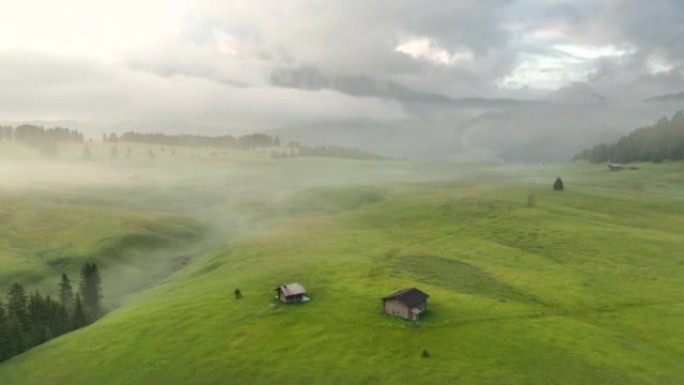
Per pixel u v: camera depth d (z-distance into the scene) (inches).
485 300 3794.3
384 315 3484.3
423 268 4921.3
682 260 5049.2
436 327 3253.0
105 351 3425.2
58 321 4539.9
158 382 2935.5
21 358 3631.9
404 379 2669.8
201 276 5482.3
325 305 3750.0
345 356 2938.0
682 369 2721.5
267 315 3641.7
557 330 3201.3
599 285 4279.0
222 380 2851.9
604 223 6894.7
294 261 5344.5
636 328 3331.7
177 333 3501.5
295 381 2746.1
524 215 7372.1
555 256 5324.8
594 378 2615.7
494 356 2851.9
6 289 5762.8
